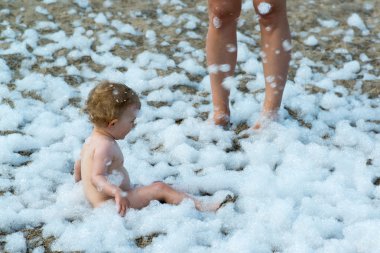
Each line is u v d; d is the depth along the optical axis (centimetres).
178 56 480
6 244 282
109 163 299
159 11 556
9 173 337
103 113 299
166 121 389
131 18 541
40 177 331
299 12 550
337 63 473
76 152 355
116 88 305
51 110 405
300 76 450
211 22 363
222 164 346
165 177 335
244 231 284
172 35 513
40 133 376
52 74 449
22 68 454
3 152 351
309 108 404
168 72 455
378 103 416
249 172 335
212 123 384
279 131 371
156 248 275
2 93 419
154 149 364
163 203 307
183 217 293
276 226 287
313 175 330
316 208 302
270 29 359
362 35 516
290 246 275
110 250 274
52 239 285
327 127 385
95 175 296
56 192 320
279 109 388
